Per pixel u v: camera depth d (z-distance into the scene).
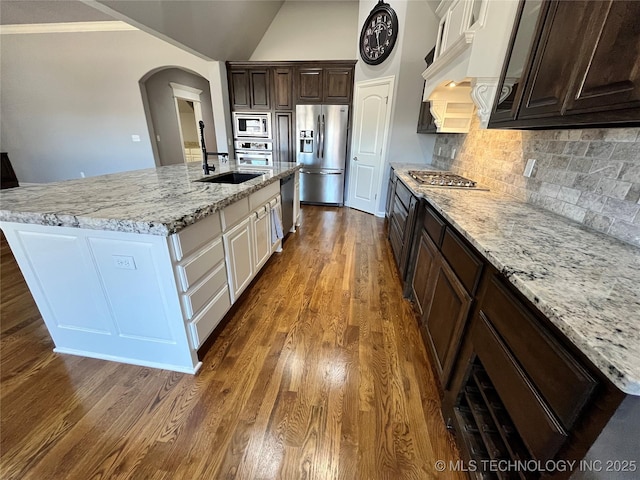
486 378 1.03
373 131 4.28
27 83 5.00
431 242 1.70
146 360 1.53
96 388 1.40
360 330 1.88
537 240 1.06
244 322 1.93
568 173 1.37
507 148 1.92
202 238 1.44
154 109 5.37
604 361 0.48
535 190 1.61
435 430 1.24
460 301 1.18
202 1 3.13
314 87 4.52
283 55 4.97
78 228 1.25
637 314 0.61
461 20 1.98
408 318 2.02
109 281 1.35
